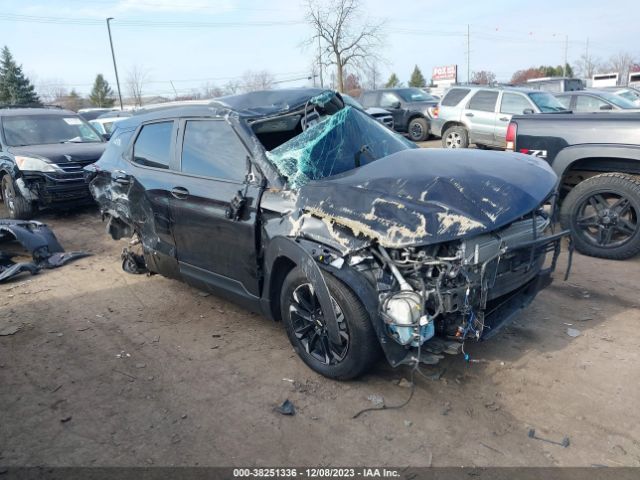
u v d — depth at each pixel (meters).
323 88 4.71
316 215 3.32
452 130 13.50
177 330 4.44
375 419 3.09
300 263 3.27
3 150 9.00
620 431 2.89
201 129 4.38
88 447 2.98
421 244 2.92
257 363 3.81
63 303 5.16
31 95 54.28
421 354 3.13
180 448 2.94
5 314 4.93
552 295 4.68
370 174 3.60
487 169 3.62
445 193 3.20
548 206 4.39
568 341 3.86
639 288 4.74
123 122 5.62
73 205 8.81
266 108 4.24
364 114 4.80
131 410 3.32
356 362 3.24
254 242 3.75
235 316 4.67
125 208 5.27
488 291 3.19
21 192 8.55
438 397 3.26
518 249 3.29
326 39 36.03
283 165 3.74
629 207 5.27
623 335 3.90
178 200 4.41
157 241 4.89
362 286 3.08
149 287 5.51
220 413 3.24
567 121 5.70
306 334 3.59
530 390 3.28
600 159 5.63
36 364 3.96
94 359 4.00
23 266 5.99
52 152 8.66
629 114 5.48
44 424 3.21
